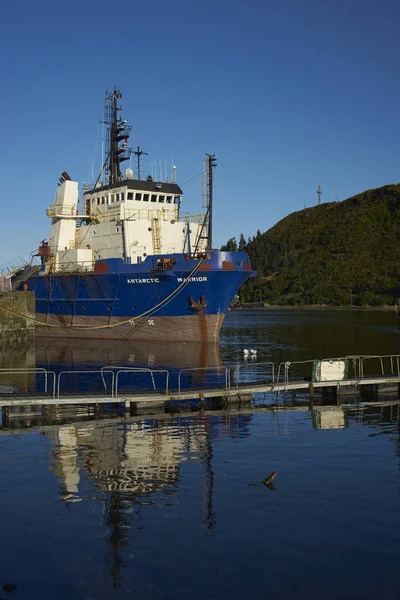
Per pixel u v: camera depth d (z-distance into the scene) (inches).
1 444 677.9
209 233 1887.3
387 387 1024.9
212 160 1862.7
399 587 353.1
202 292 1727.4
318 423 792.9
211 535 420.8
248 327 3390.7
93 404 924.6
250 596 342.3
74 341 2021.4
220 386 1040.8
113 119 2181.3
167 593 345.7
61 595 344.5
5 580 361.4
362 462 598.5
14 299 1983.3
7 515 457.7
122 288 1846.7
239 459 609.9
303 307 7377.0
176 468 578.2
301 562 382.0
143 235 1867.6
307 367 1416.1
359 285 7559.1
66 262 1983.3
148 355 1608.0
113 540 413.4
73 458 616.4
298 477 547.5
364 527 434.6
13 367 1387.8
